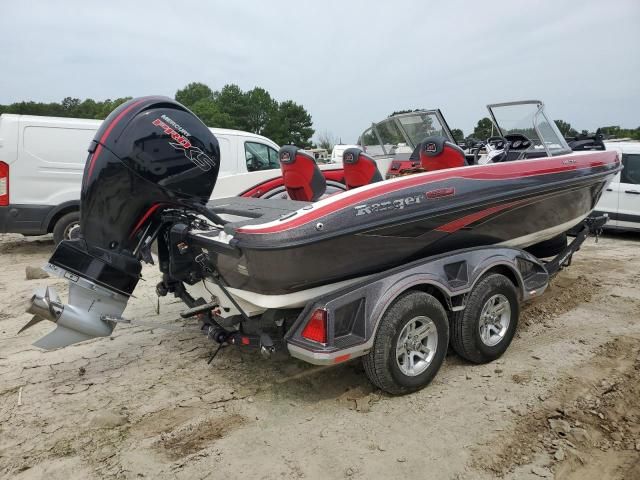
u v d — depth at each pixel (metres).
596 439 2.96
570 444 2.91
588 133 6.83
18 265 7.50
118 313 3.31
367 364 3.29
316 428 3.11
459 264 3.67
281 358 4.09
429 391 3.55
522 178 4.07
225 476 2.68
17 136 7.38
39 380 3.75
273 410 3.33
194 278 3.38
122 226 3.18
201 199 3.29
